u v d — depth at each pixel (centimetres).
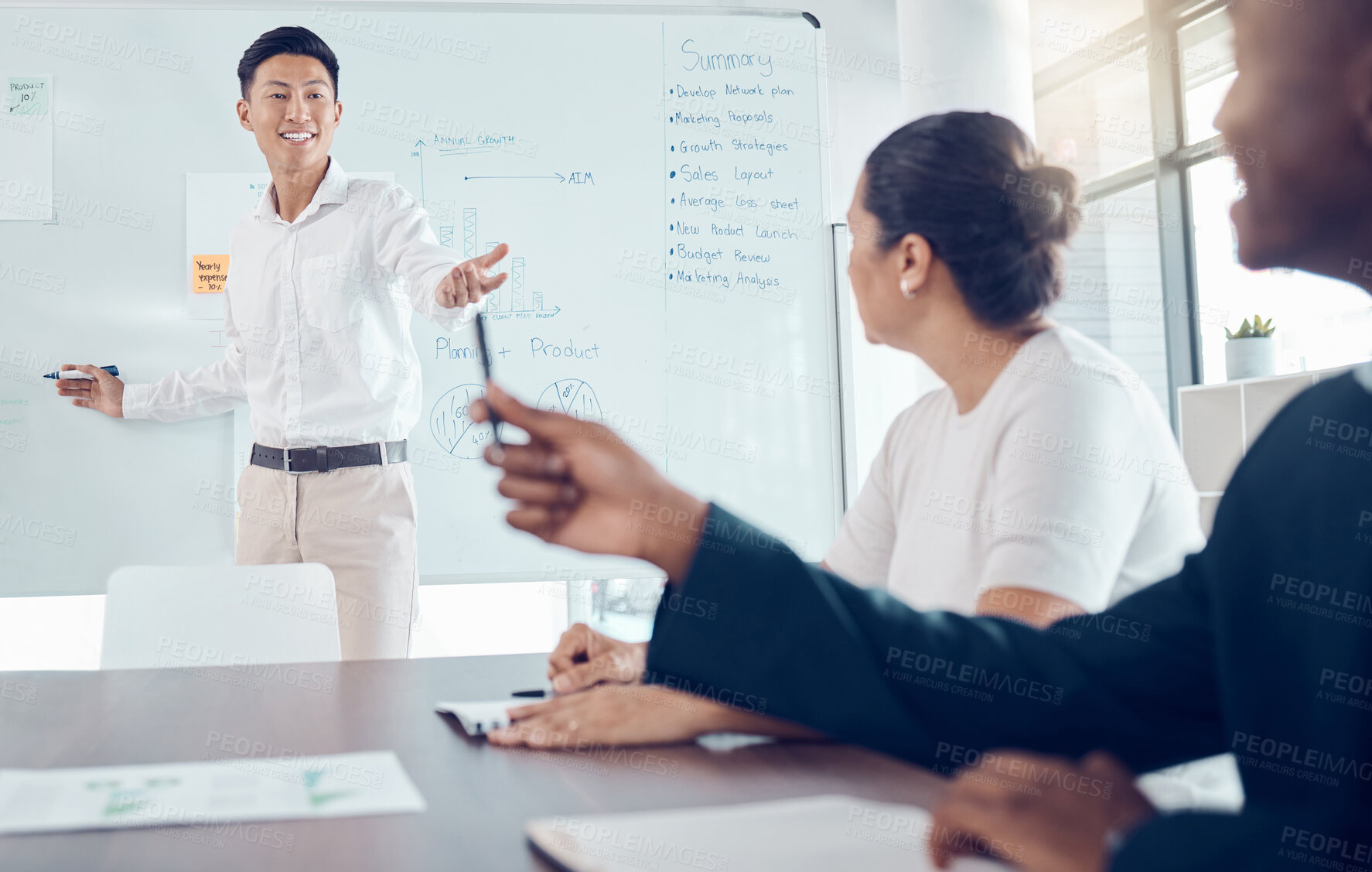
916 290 126
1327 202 54
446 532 283
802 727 85
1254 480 59
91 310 273
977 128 124
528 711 89
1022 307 123
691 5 297
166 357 276
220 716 99
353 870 52
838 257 302
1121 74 414
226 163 278
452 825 61
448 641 330
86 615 306
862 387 307
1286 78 53
